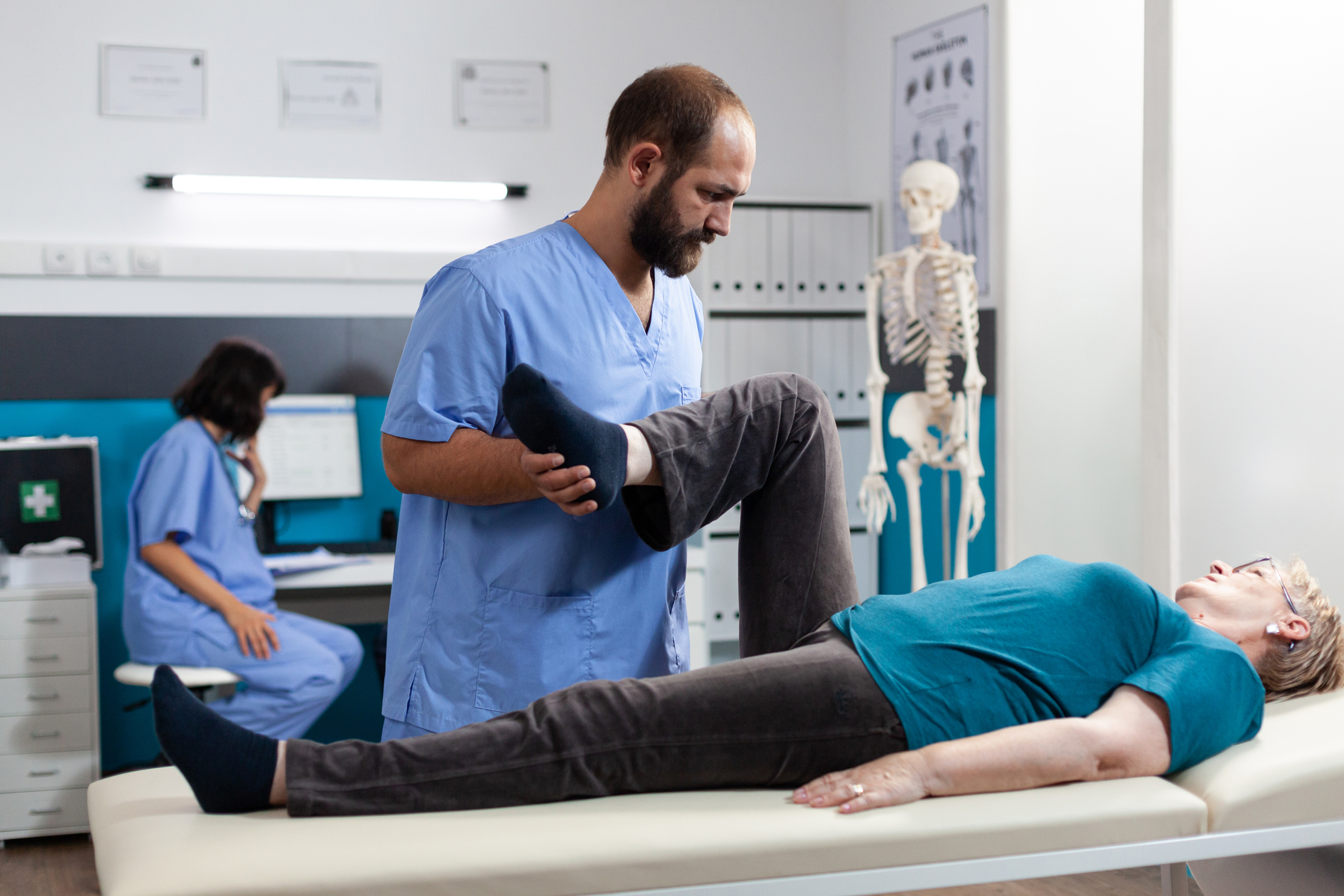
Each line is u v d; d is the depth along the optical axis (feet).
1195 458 7.59
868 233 12.49
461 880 3.67
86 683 9.75
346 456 11.55
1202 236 7.49
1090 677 4.77
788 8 12.99
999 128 9.34
